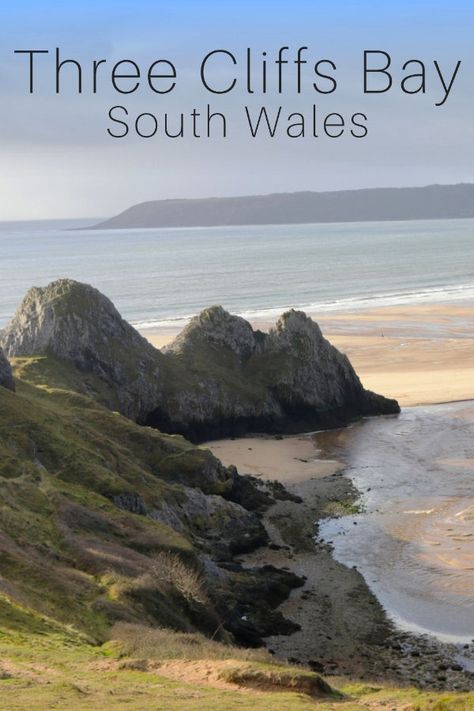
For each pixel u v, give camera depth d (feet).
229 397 348.38
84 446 232.94
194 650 128.47
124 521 195.11
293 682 109.81
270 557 215.51
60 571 159.22
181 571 172.24
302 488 270.67
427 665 159.94
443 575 201.05
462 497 256.73
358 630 175.52
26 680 100.89
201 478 253.65
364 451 313.32
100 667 112.98
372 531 231.09
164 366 352.90
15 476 203.41
